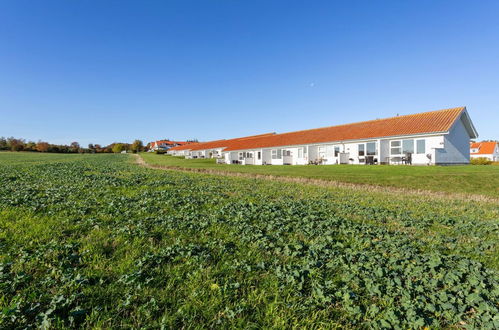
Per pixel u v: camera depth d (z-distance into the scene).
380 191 14.22
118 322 2.78
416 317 3.03
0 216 6.07
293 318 2.97
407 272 4.17
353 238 5.96
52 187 10.95
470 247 5.56
